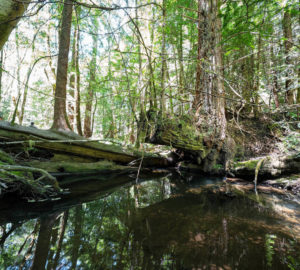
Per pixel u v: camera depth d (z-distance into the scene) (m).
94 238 1.85
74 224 2.19
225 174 4.72
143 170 6.15
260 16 2.93
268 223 2.16
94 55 6.34
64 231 2.01
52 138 4.79
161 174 5.59
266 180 4.02
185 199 3.14
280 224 2.13
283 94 6.10
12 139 4.31
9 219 2.31
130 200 3.12
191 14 6.17
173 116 4.34
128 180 4.74
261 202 2.89
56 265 1.43
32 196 3.14
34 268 1.39
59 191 3.48
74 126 10.38
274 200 2.98
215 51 4.10
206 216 2.40
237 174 4.41
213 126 4.56
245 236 1.87
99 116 9.77
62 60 5.23
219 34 4.11
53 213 2.53
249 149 4.93
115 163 5.98
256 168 3.92
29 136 4.43
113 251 1.63
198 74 4.80
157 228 2.07
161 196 3.34
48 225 2.16
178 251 1.63
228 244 1.73
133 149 6.18
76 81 7.23
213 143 4.67
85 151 5.46
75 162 5.28
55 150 5.04
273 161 3.90
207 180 4.59
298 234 1.90
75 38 6.59
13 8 1.17
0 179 2.69
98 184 4.27
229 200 3.03
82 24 5.40
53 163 4.86
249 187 3.77
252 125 5.60
